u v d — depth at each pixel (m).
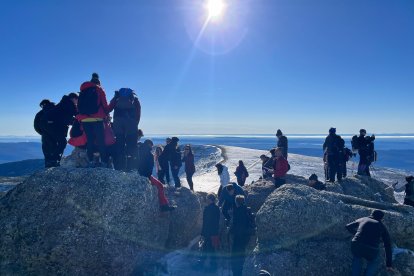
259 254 9.43
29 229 8.39
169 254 10.54
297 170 31.69
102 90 9.97
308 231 9.59
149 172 10.41
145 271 9.31
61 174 9.10
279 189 10.68
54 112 10.08
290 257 9.23
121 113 10.61
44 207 8.68
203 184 26.52
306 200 9.95
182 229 11.38
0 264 8.19
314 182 13.07
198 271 9.83
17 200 8.81
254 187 13.91
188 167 17.03
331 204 10.06
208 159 43.97
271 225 9.62
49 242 8.26
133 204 9.13
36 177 9.02
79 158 10.67
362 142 17.83
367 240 8.37
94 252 8.43
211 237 10.11
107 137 10.30
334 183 15.39
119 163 10.73
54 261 8.21
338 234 9.77
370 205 10.63
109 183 9.07
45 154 10.33
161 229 10.27
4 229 8.41
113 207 8.85
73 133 10.40
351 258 9.41
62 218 8.56
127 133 10.69
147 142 10.58
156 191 10.29
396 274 8.84
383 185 16.78
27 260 8.18
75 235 8.41
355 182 16.03
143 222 9.38
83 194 8.83
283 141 18.88
